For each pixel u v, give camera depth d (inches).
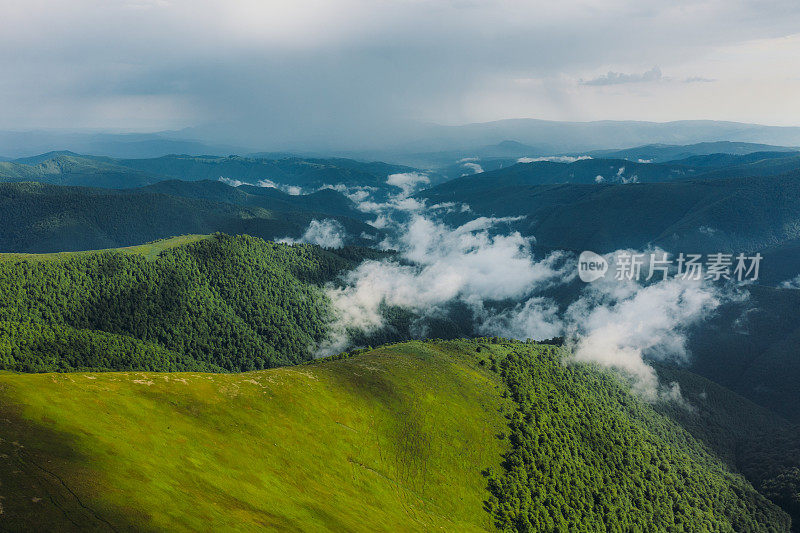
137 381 4436.5
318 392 5757.9
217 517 3058.6
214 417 4453.7
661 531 6545.3
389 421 5935.0
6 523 2215.8
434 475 5511.8
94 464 2989.7
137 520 2650.1
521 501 5713.6
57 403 3555.6
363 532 3850.9
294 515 3602.4
